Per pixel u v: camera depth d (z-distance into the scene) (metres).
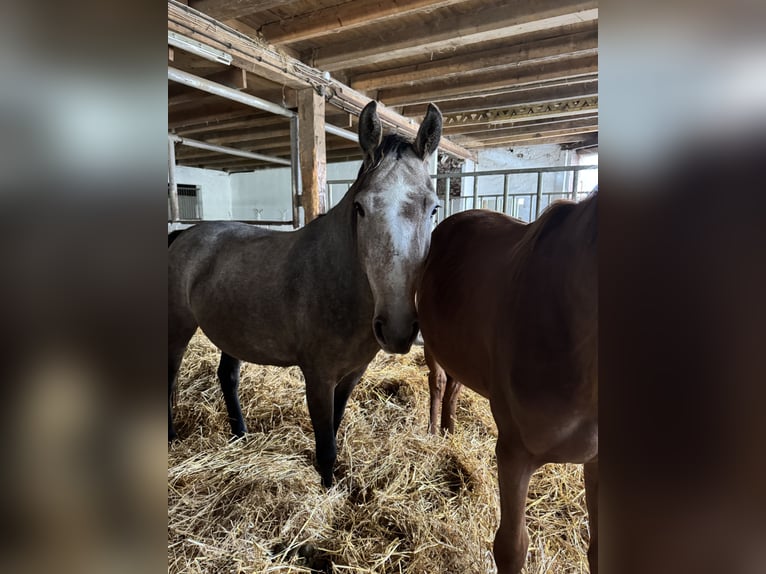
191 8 2.07
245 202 9.67
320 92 3.00
